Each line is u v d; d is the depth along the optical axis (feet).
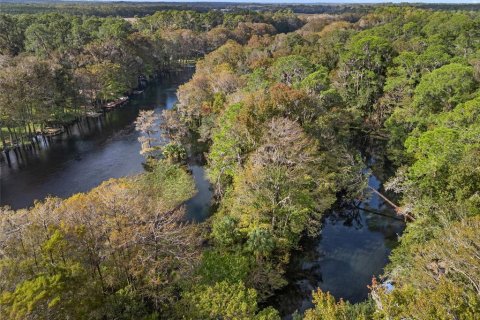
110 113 336.49
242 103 196.54
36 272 88.12
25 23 466.29
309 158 157.89
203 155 239.71
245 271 118.11
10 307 73.15
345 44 359.46
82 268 92.02
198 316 90.27
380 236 159.74
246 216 141.38
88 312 87.66
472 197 104.22
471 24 300.81
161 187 194.70
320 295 77.51
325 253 149.48
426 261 85.20
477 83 206.18
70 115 318.45
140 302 101.04
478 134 133.59
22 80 269.85
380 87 278.87
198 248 131.85
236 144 172.55
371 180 208.95
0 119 249.96
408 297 70.49
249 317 91.20
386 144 243.40
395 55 290.97
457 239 79.97
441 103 206.28
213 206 178.81
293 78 260.62
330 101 225.15
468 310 59.82
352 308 90.07
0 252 94.43
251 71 312.50
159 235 112.88
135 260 106.42
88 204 120.26
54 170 225.56
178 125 260.42
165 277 108.78
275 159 150.51
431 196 118.73
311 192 163.32
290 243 141.59
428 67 252.62
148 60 473.26
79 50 401.90
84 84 330.13
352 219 173.58
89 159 239.91
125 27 518.37
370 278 135.33
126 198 122.72
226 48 385.91
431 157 130.00
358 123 264.31
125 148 256.52
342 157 194.90
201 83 281.74
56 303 77.15
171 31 575.79
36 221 107.96
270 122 169.07
